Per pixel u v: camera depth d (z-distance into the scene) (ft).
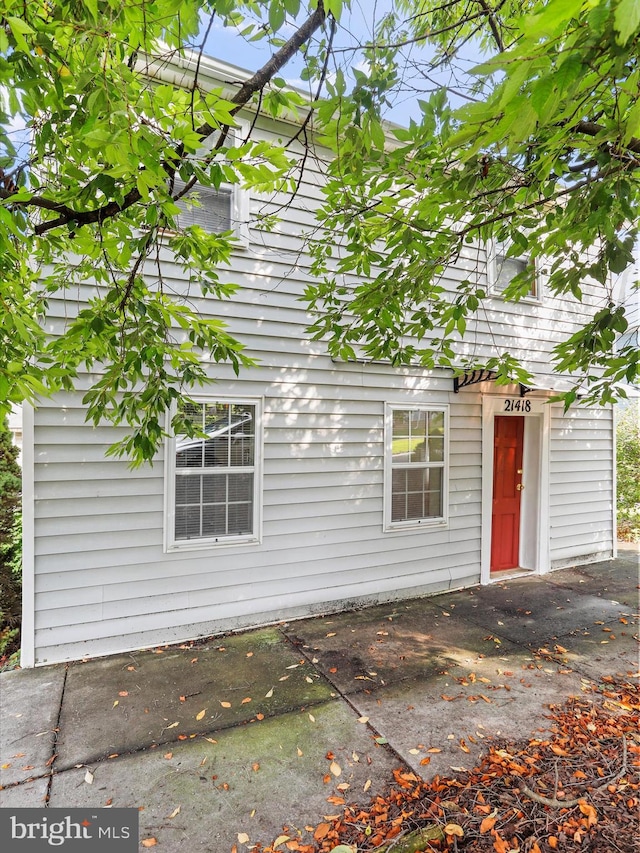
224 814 6.98
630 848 6.44
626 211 6.46
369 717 9.43
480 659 12.10
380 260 10.41
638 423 32.45
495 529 20.52
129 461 12.51
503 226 10.11
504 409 19.74
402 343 16.90
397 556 17.04
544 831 6.70
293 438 14.99
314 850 6.35
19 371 6.41
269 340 14.60
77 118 5.46
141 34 5.56
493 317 19.66
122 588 12.46
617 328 8.20
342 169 8.39
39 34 4.79
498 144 6.44
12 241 6.40
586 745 8.63
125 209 6.70
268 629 13.94
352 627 14.16
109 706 9.73
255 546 14.28
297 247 14.97
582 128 6.43
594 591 18.02
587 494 22.67
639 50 3.85
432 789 7.46
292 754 8.30
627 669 11.66
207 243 8.26
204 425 13.71
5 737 8.70
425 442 18.01
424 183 8.59
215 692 10.32
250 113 13.57
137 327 8.00
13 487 15.43
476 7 9.04
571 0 3.06
